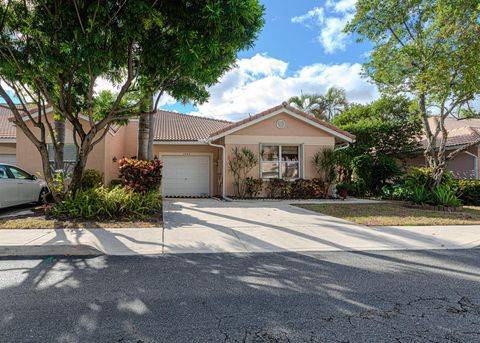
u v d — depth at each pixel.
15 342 2.45
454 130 18.91
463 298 3.42
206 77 7.19
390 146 16.88
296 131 13.66
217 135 12.95
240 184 13.27
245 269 4.36
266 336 2.59
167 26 6.44
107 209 7.65
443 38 9.99
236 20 5.89
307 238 6.15
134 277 3.98
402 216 8.69
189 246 5.48
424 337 2.59
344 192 13.41
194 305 3.18
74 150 13.09
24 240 5.46
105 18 5.78
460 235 6.53
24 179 9.18
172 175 15.73
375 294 3.51
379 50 11.81
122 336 2.56
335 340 2.54
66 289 3.56
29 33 6.16
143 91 7.89
